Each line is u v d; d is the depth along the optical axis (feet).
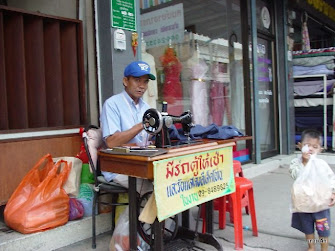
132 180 8.27
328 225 9.06
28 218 9.29
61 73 12.04
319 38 36.52
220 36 18.58
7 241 8.87
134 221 8.36
